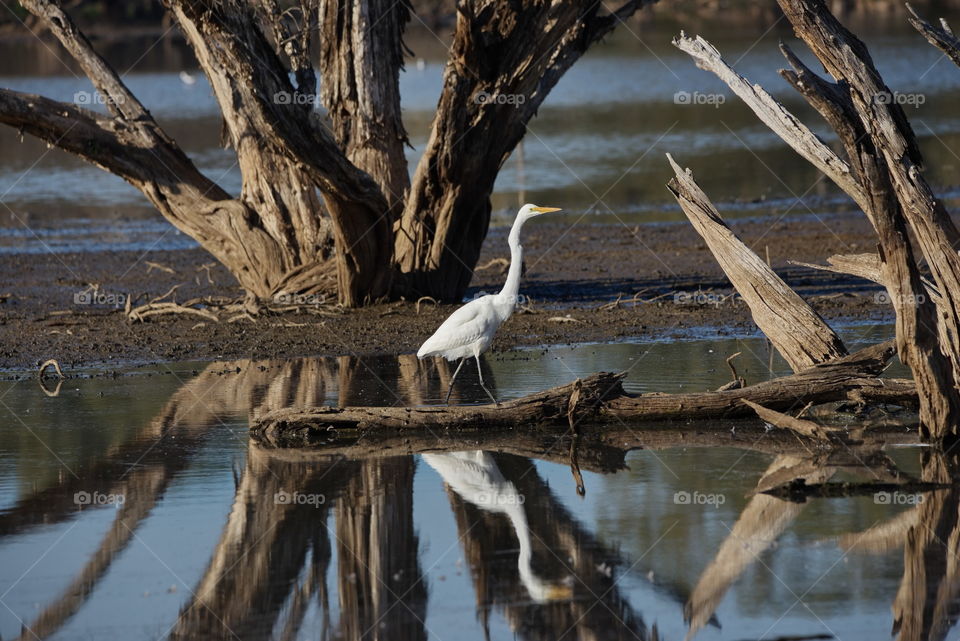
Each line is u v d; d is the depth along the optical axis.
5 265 24.58
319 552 9.11
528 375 14.88
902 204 11.27
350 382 14.68
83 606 8.20
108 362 16.20
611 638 7.60
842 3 108.81
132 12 99.62
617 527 9.53
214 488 10.65
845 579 8.42
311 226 19.67
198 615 8.05
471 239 20.03
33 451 11.86
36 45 94.25
